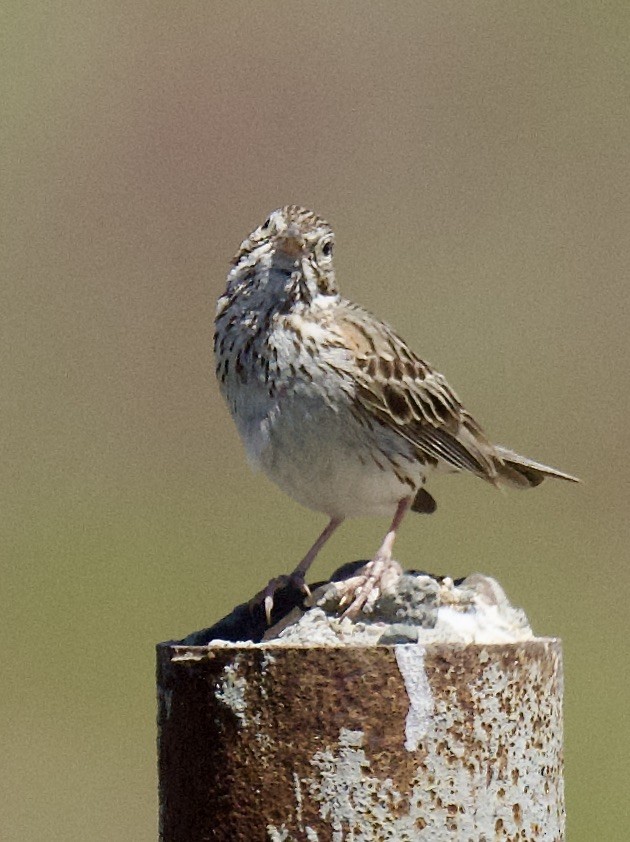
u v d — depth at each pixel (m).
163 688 6.03
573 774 15.25
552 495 18.00
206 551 17.59
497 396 18.50
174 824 5.99
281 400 8.34
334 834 5.76
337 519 8.77
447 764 5.77
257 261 8.36
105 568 17.55
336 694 5.75
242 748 5.82
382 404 8.43
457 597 6.73
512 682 5.86
